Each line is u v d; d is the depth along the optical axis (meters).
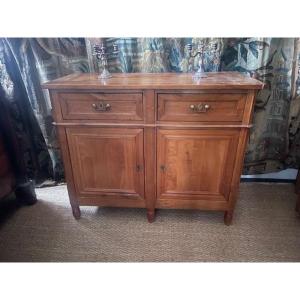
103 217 1.44
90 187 1.30
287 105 1.45
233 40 1.33
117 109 1.09
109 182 1.28
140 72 1.41
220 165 1.19
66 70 1.46
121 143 1.17
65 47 1.41
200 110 1.05
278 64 1.37
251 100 1.02
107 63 1.41
